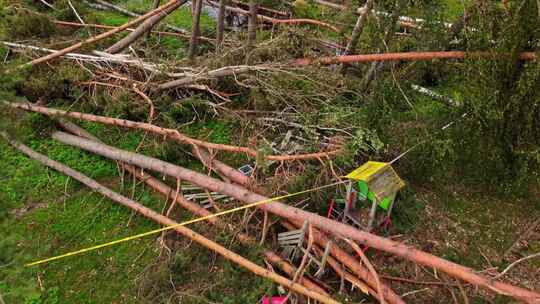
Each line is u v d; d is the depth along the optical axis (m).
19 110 6.24
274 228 5.05
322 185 5.25
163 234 4.88
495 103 4.92
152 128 5.87
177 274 4.54
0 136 5.85
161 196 5.59
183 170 5.27
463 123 5.45
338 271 4.43
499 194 5.91
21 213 5.25
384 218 4.97
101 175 5.85
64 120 6.39
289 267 4.42
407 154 5.76
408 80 6.00
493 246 5.19
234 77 6.33
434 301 4.52
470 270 3.78
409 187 5.84
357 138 5.48
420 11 5.78
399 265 4.86
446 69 6.15
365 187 4.76
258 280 4.37
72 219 5.23
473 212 5.63
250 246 4.64
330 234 4.72
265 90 6.30
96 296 4.43
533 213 5.66
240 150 5.46
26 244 4.87
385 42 5.80
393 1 5.75
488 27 4.88
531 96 4.79
